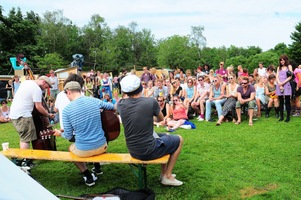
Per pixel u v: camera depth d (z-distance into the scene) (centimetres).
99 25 8256
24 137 505
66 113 404
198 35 7906
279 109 827
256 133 695
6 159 160
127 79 385
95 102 416
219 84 896
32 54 4809
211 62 8819
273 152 545
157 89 1052
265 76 1023
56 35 7062
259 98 865
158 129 812
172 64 7156
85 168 436
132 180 450
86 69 7506
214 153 558
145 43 9050
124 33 8756
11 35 4516
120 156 407
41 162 552
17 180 149
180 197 384
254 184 413
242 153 549
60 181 459
